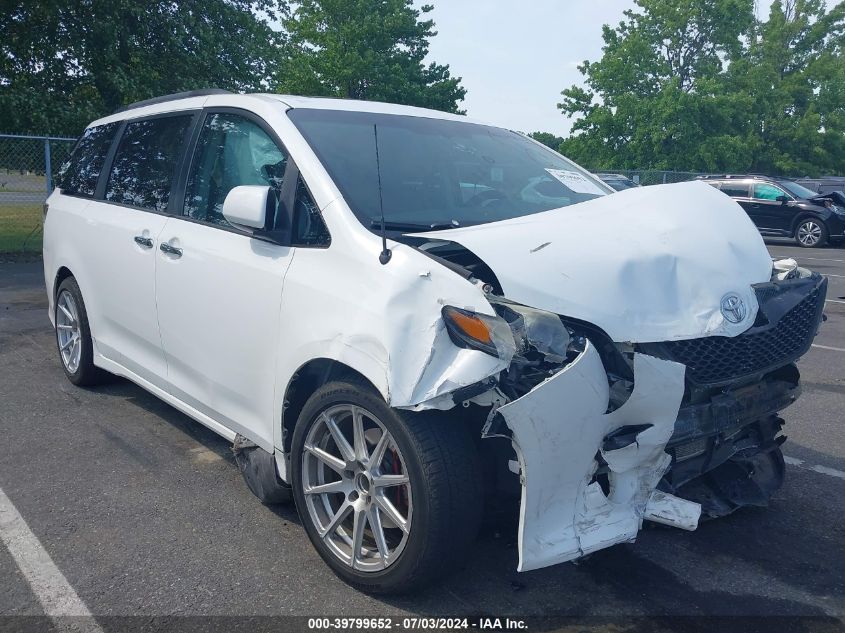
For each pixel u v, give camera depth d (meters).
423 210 3.46
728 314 2.94
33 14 15.32
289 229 3.37
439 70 32.12
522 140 4.64
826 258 17.58
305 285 3.16
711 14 34.00
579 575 3.26
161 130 4.66
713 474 3.67
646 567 3.35
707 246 3.13
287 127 3.63
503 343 2.61
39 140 13.70
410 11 30.98
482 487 2.81
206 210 3.98
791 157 36.81
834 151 37.28
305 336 3.11
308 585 3.13
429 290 2.75
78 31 15.67
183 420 5.06
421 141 3.95
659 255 2.99
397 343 2.71
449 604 3.02
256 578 3.18
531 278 2.80
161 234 4.19
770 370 3.15
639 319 2.80
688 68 35.22
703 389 2.94
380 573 2.95
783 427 5.27
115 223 4.70
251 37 18.61
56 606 2.96
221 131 4.08
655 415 2.77
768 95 35.91
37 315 8.27
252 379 3.51
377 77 29.80
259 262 3.44
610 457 2.80
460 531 2.77
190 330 3.92
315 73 30.05
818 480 4.34
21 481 4.08
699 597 3.13
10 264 12.37
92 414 5.12
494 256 2.86
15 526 3.58
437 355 2.65
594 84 34.19
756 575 3.31
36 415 5.09
